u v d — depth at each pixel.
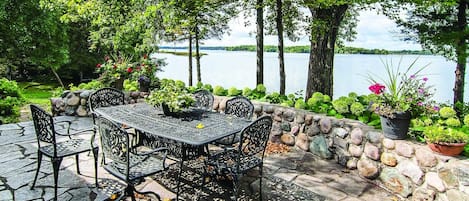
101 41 8.46
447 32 5.18
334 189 3.02
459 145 2.45
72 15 6.80
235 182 2.50
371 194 2.93
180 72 12.40
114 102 4.16
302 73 12.15
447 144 2.46
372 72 4.51
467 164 2.34
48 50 9.41
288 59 15.21
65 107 5.52
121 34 7.05
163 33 6.76
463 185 2.31
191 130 2.71
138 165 2.49
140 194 2.71
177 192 2.68
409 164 2.79
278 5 5.71
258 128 2.53
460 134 2.52
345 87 7.99
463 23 5.19
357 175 3.34
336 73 10.77
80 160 3.52
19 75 13.51
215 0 5.90
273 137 4.39
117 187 2.89
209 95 3.98
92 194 2.75
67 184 2.93
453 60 5.61
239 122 3.04
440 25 5.40
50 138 2.59
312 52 5.81
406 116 2.84
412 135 2.97
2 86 5.77
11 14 8.27
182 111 3.33
